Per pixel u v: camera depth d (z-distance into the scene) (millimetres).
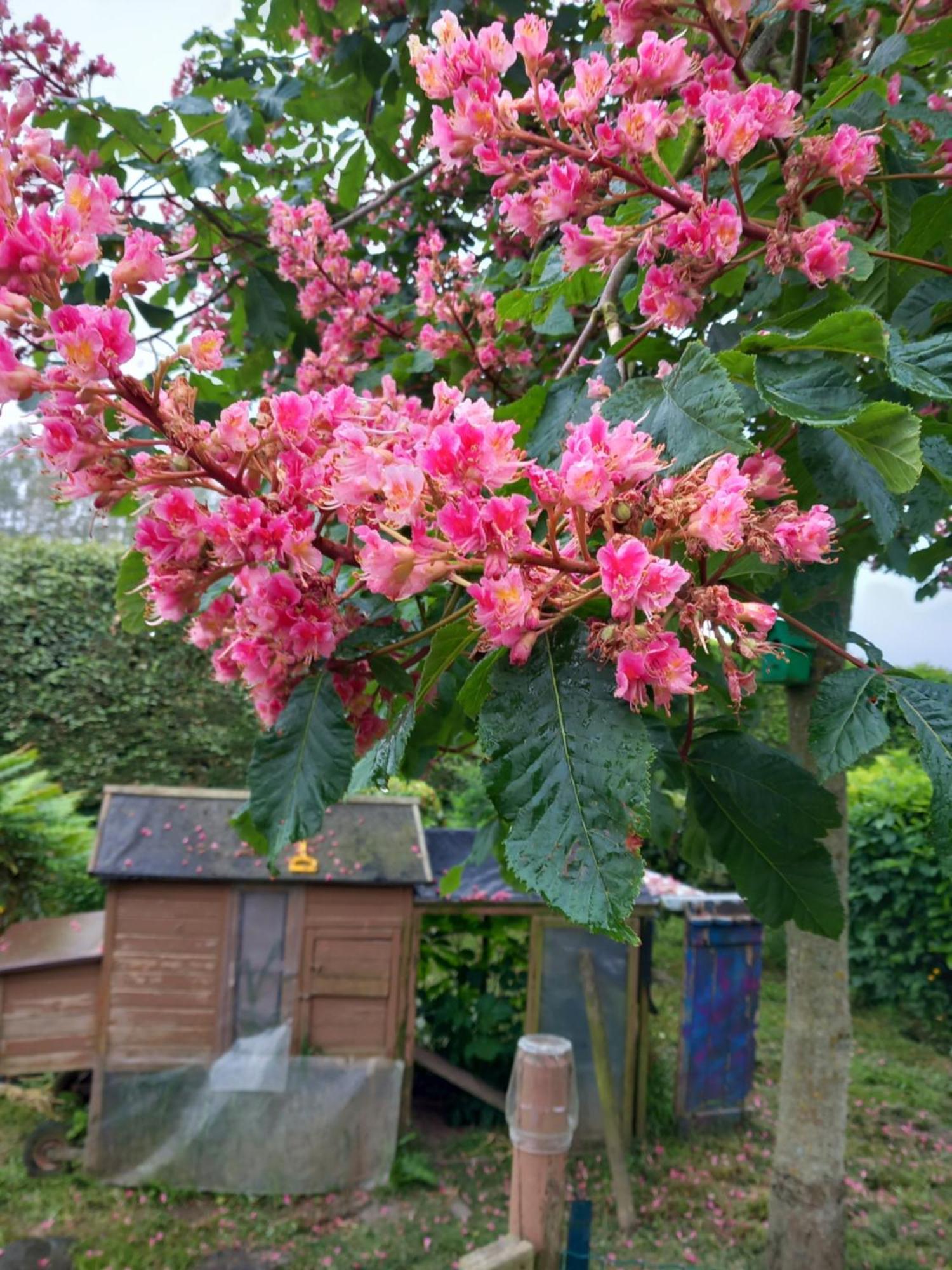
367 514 992
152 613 1297
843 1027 3578
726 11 1304
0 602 8516
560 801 821
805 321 1322
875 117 1521
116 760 8656
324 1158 4520
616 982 5074
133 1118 4504
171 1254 3980
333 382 2615
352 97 2932
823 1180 3551
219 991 4648
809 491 1449
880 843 7086
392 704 1399
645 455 891
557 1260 2049
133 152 2789
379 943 4812
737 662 1095
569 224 1276
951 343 1081
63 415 953
